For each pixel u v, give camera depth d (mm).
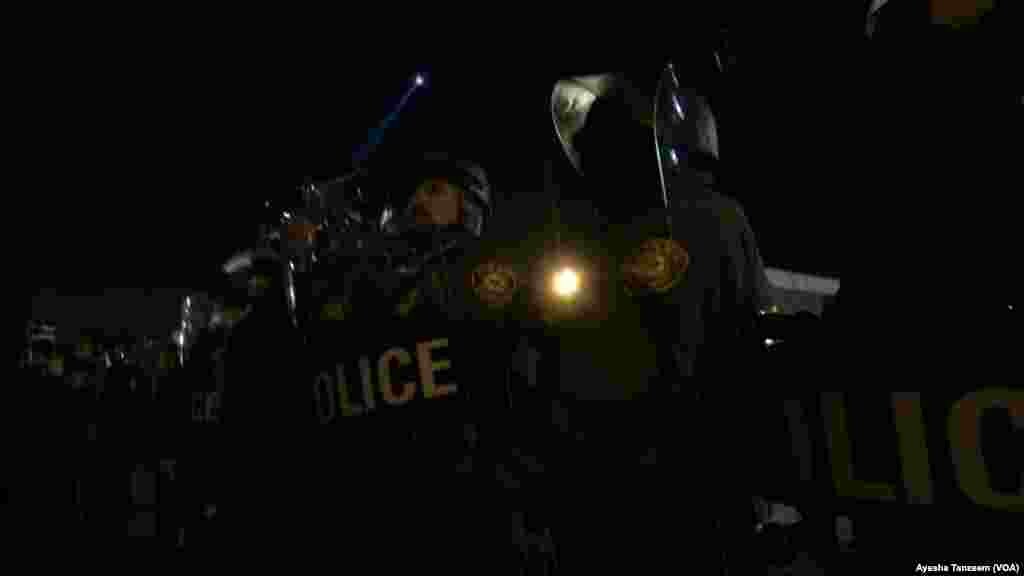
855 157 1850
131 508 6074
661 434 2322
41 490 6551
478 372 2572
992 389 1492
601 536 2396
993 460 1475
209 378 5316
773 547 2225
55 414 6996
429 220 2840
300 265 3154
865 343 1699
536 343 2527
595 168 2479
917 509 1571
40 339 9641
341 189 3418
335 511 2846
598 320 2430
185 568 4430
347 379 2789
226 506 3586
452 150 2852
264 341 3326
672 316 2361
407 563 2705
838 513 1738
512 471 2535
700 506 2270
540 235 2525
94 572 4730
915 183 1689
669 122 2594
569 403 2451
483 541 2646
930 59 1700
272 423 3189
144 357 6844
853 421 1692
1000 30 1630
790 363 1867
